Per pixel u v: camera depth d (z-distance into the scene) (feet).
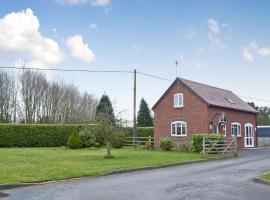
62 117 232.94
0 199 41.32
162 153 104.32
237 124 143.02
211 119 127.44
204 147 98.22
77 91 250.16
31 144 133.90
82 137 127.54
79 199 41.37
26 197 42.42
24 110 218.18
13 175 56.13
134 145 133.39
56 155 92.07
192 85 136.05
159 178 58.29
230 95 156.25
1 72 213.46
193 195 44.06
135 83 139.03
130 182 53.88
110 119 90.89
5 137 131.03
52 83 231.91
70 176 57.77
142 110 238.27
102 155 93.76
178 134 133.28
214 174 63.67
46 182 53.52
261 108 311.27
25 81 219.41
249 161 88.94
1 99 211.61
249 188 49.62
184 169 71.61
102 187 49.34
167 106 137.80
